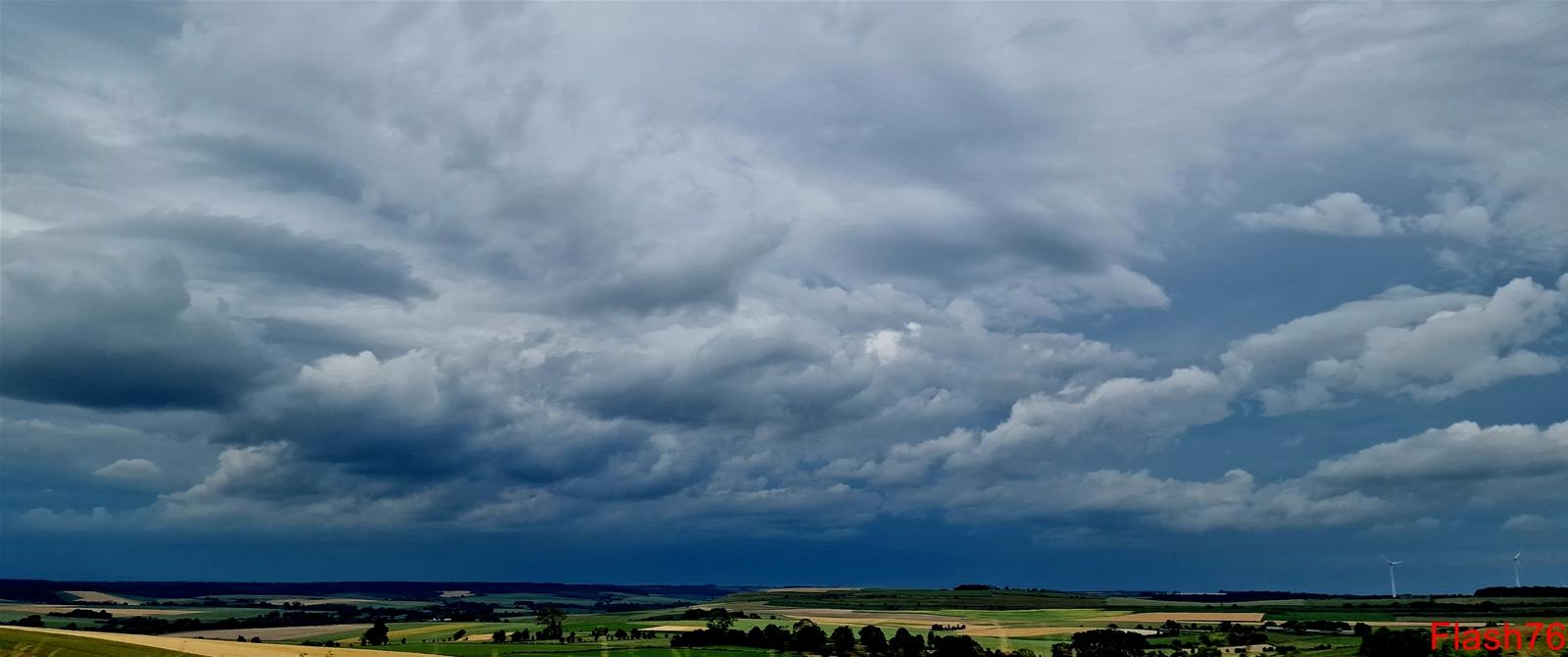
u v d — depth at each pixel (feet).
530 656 510.58
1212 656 494.59
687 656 514.68
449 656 506.07
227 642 478.59
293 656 439.22
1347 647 496.23
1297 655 481.46
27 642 409.08
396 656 469.98
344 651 474.90
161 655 397.80
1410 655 456.45
